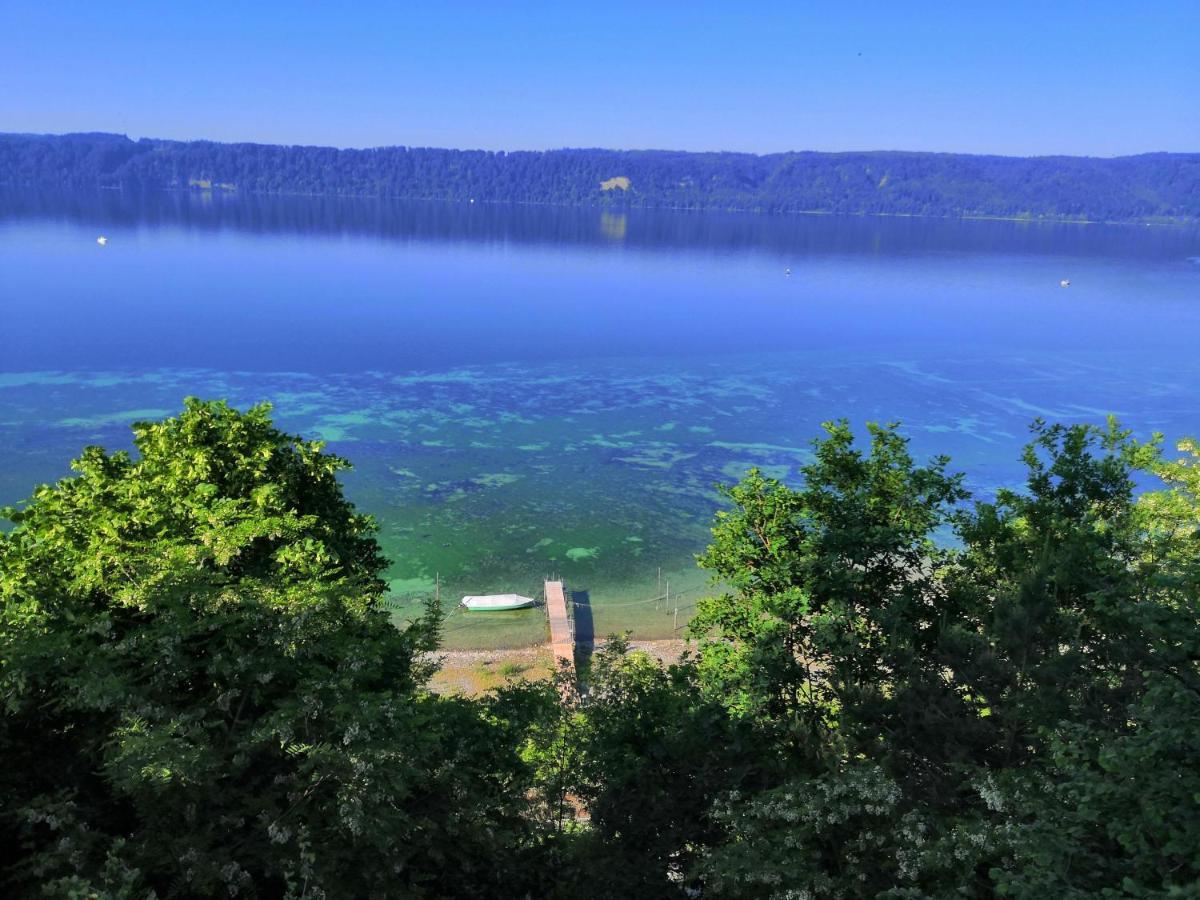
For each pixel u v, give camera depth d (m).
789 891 9.72
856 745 13.53
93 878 8.74
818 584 20.39
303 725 10.89
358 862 10.20
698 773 12.90
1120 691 12.00
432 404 87.19
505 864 12.19
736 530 22.56
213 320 127.94
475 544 55.12
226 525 15.95
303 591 13.09
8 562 14.93
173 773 9.30
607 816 12.83
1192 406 93.44
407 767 10.37
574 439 77.31
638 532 57.97
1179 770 8.22
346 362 104.62
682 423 83.69
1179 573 13.58
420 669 15.52
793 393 97.12
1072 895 7.18
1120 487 21.30
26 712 10.86
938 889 9.09
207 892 8.99
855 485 22.56
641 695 14.53
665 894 11.86
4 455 66.19
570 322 140.38
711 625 23.20
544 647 43.47
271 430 21.55
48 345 104.75
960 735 12.49
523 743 14.47
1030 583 14.19
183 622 11.48
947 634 14.39
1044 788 9.88
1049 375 108.19
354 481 64.62
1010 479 69.75
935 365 113.19
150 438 20.27
